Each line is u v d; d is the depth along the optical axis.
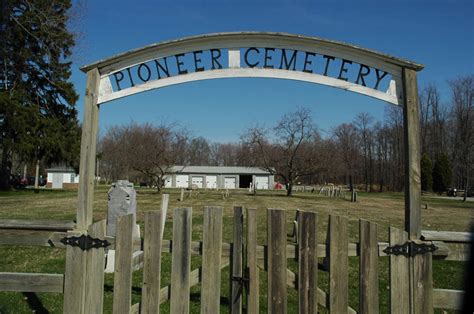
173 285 3.87
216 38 4.51
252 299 3.85
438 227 16.22
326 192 47.34
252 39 4.54
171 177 72.75
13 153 33.66
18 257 8.31
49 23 32.38
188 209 3.90
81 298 3.97
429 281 3.92
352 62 4.47
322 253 3.95
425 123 66.00
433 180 59.72
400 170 69.44
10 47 32.31
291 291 6.25
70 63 34.50
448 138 62.69
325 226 13.90
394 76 4.41
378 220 17.98
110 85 4.56
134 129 49.75
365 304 3.84
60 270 7.29
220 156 104.44
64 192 38.66
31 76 33.62
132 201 9.02
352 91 4.47
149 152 39.19
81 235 4.02
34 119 32.34
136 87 4.57
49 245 4.08
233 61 4.57
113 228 8.67
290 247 3.92
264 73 4.56
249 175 74.88
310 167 42.53
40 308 5.35
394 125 71.81
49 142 32.53
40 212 18.30
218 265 3.86
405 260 3.95
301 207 26.02
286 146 42.78
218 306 3.84
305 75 4.54
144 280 3.87
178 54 4.58
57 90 34.59
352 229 12.87
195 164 98.69
